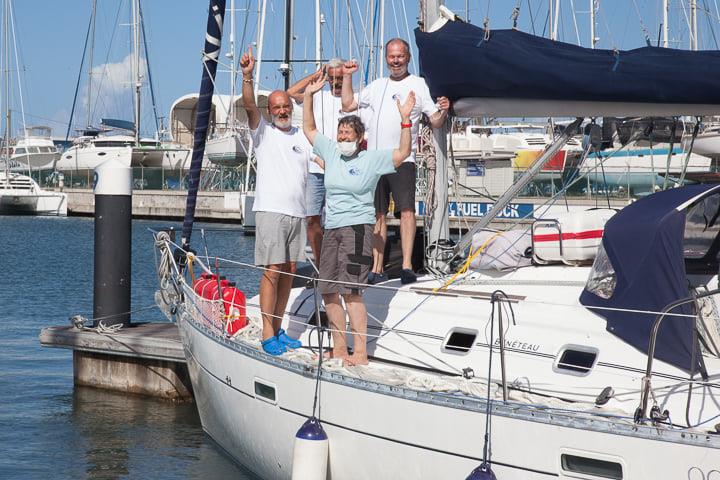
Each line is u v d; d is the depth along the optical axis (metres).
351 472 5.44
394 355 5.85
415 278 6.45
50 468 7.29
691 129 6.84
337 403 5.45
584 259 6.04
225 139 42.41
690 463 4.14
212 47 7.25
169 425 8.52
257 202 6.14
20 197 50.19
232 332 6.84
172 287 8.23
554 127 10.61
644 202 5.16
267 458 6.23
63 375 10.55
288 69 17.38
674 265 4.80
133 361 9.64
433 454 4.98
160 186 46.88
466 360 5.51
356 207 5.60
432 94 6.04
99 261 9.99
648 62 5.31
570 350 5.23
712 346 4.90
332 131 7.16
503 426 4.68
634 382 4.85
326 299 5.79
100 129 56.75
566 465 4.52
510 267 6.25
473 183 25.36
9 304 16.72
